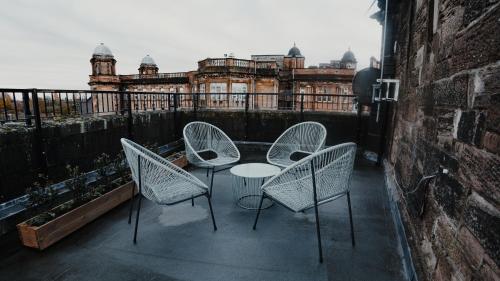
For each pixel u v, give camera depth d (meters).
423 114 1.96
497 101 0.85
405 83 3.12
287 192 2.08
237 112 5.98
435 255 1.34
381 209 2.83
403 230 2.12
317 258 1.96
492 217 0.83
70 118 3.42
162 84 30.48
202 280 1.73
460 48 1.23
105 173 3.03
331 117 5.53
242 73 22.73
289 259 1.95
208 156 5.11
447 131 1.34
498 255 0.78
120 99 4.14
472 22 1.10
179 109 6.09
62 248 2.06
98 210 2.55
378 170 4.32
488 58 0.93
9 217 2.19
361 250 2.07
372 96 4.44
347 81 25.73
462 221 1.06
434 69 1.71
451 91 1.32
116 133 3.83
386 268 1.85
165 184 2.13
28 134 2.55
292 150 3.70
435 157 1.51
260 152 5.67
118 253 2.01
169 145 5.31
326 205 2.93
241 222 2.53
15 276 1.75
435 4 1.80
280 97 20.55
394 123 3.86
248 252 2.04
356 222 2.53
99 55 32.56
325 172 1.94
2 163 2.31
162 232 2.33
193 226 2.44
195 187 2.26
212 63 22.91
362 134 5.35
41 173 2.68
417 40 2.48
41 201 2.23
